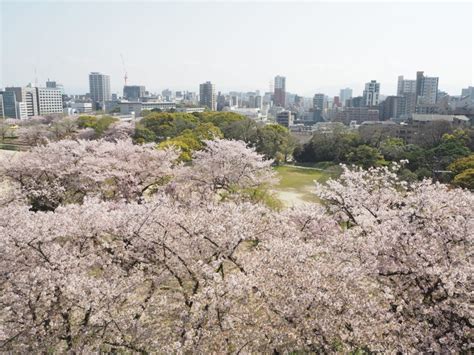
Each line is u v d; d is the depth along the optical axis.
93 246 15.18
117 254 14.80
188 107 164.38
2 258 12.85
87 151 32.41
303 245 13.55
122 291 12.51
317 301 11.10
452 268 11.50
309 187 46.81
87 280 12.11
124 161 31.00
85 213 15.24
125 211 15.61
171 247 14.37
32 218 14.82
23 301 11.66
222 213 15.67
